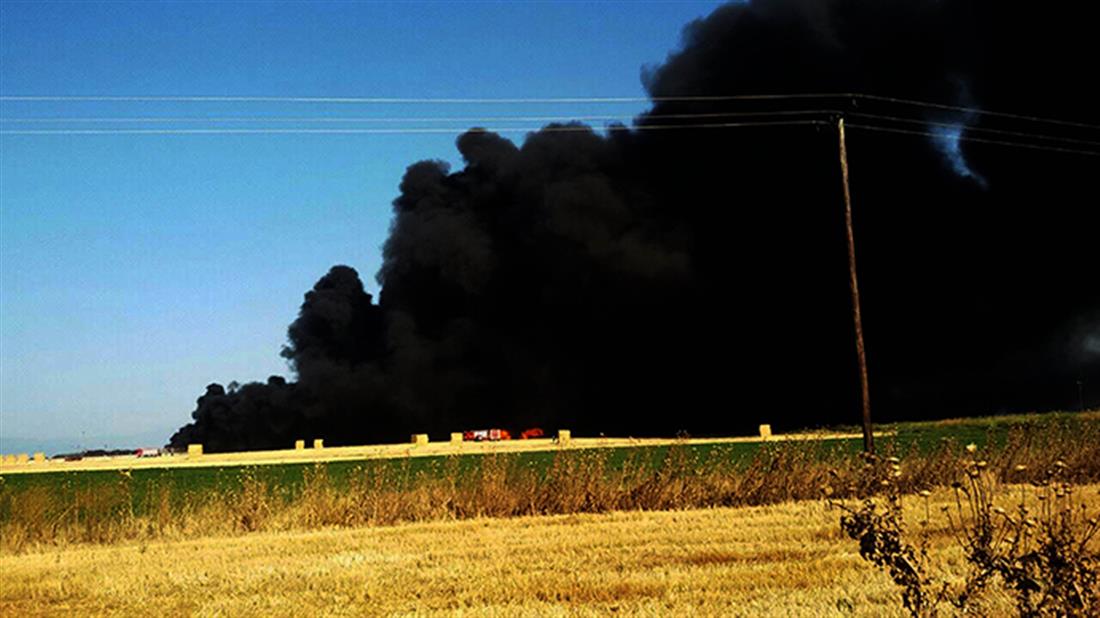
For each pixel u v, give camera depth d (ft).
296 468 130.62
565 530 59.16
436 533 60.39
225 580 46.21
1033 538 30.30
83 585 46.62
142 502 79.87
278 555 53.72
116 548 61.82
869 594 35.91
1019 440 77.30
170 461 194.90
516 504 70.38
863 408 92.32
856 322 94.32
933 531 48.52
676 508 70.38
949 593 30.55
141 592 44.57
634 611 35.17
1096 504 56.24
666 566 44.57
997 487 67.15
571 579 41.75
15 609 42.32
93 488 75.51
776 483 71.51
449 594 40.19
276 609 39.14
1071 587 24.36
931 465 72.02
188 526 67.41
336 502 70.44
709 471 74.43
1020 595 28.02
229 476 116.78
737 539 52.39
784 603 35.19
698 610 34.73
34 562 55.67
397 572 46.03
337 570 47.37
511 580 42.11
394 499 70.13
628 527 59.36
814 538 51.85
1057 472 29.30
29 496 67.26
